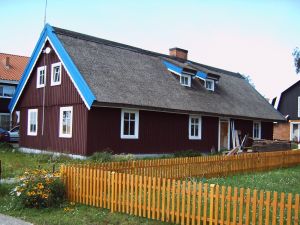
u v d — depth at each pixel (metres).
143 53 30.58
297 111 49.38
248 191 8.84
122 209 10.56
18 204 11.20
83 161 20.91
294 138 49.50
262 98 40.47
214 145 30.80
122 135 24.00
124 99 23.31
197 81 32.50
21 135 29.06
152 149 25.64
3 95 42.09
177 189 9.66
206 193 9.27
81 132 22.98
